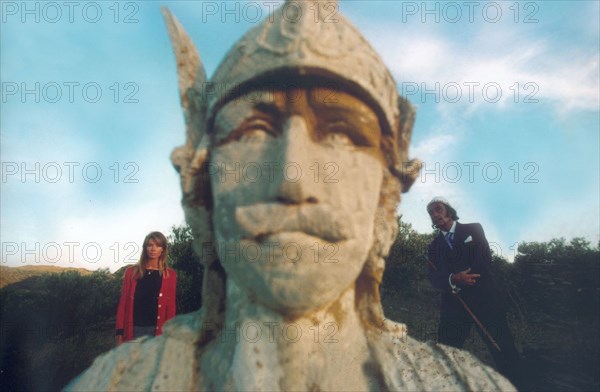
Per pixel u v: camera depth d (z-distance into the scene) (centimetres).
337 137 191
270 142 188
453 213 320
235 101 195
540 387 275
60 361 482
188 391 189
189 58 229
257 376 177
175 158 219
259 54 190
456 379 208
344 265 178
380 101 197
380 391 194
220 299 211
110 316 605
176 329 208
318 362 184
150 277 366
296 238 171
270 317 184
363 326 213
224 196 191
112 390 190
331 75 185
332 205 178
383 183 218
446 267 312
